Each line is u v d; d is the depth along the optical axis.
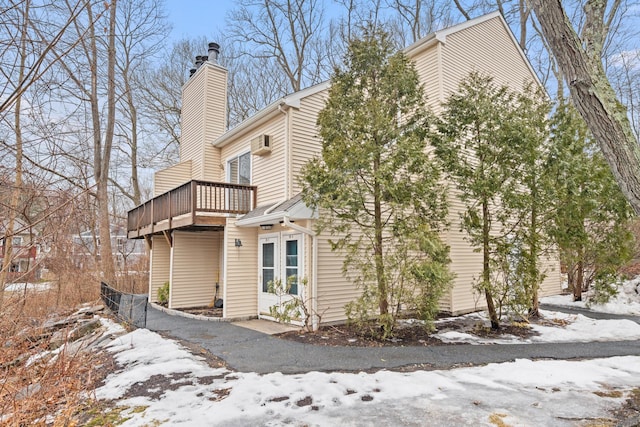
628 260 9.39
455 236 9.58
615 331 7.39
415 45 10.34
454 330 7.61
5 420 3.45
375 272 6.88
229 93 22.06
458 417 3.62
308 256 8.01
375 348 6.24
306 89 9.34
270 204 9.40
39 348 4.30
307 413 3.78
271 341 6.85
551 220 7.82
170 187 12.61
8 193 4.13
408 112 7.45
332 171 6.70
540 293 11.95
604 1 3.29
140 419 3.71
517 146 7.22
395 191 6.59
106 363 5.55
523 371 4.93
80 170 4.38
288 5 20.33
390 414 3.72
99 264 12.33
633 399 4.04
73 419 3.75
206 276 11.38
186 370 5.20
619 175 3.07
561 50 3.28
